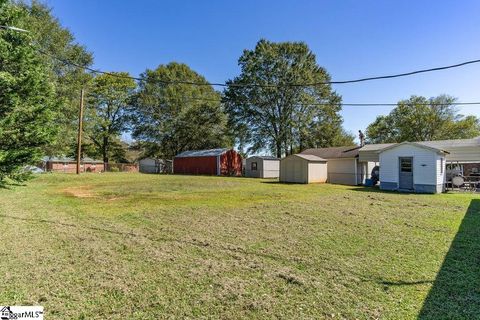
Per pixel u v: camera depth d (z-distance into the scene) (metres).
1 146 8.82
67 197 11.25
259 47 32.84
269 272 3.95
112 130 39.31
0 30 9.52
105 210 8.55
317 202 10.62
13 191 12.24
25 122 9.38
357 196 12.77
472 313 2.85
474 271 3.95
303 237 5.72
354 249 4.96
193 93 40.72
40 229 6.09
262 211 8.59
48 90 10.60
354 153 21.70
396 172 16.17
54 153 22.31
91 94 30.59
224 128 37.97
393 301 3.13
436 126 35.78
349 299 3.18
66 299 3.13
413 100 37.19
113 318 2.78
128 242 5.28
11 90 9.31
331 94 33.69
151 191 13.80
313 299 3.18
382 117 42.06
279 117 32.97
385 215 8.07
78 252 4.67
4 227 6.18
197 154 33.34
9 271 3.83
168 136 39.56
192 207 9.22
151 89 39.56
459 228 6.50
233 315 2.85
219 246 5.11
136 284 3.53
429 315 2.82
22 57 9.72
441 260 4.40
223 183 19.05
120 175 26.09
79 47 24.94
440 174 15.19
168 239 5.53
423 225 6.80
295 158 21.47
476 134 34.25
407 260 4.41
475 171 20.58
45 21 22.50
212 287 3.47
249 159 29.23
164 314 2.86
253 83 32.62
